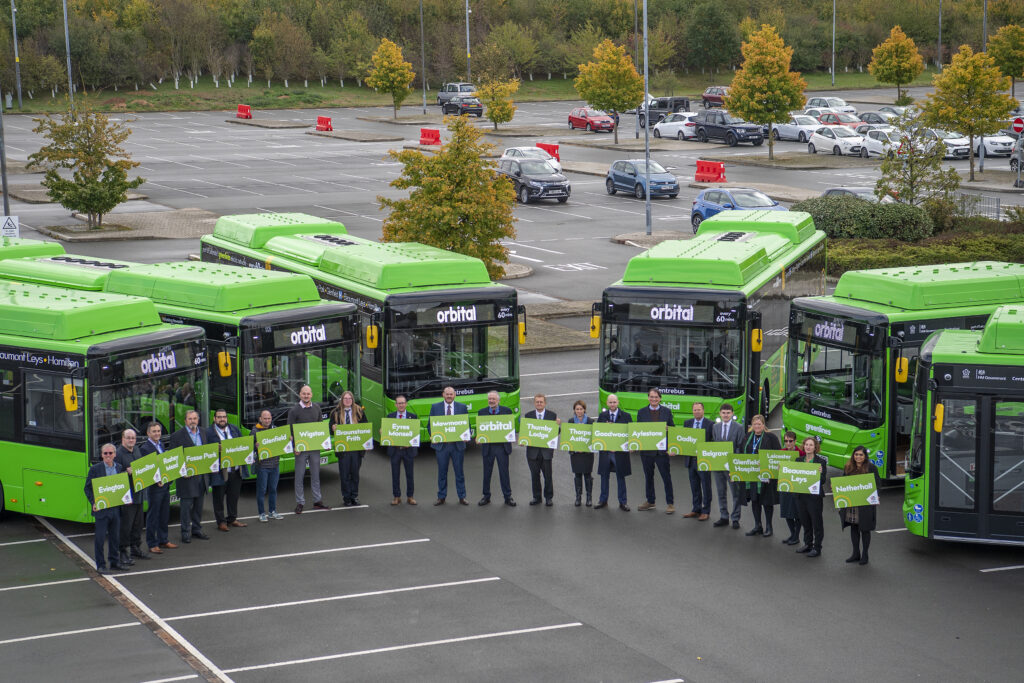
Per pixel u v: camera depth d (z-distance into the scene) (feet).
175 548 55.16
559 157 221.25
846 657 42.70
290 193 178.91
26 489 56.90
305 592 49.34
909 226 129.70
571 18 418.72
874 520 51.90
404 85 289.94
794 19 410.11
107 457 51.21
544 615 46.65
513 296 68.18
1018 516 52.34
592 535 56.39
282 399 62.69
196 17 362.12
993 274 65.62
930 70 402.93
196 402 58.95
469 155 101.14
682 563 52.54
